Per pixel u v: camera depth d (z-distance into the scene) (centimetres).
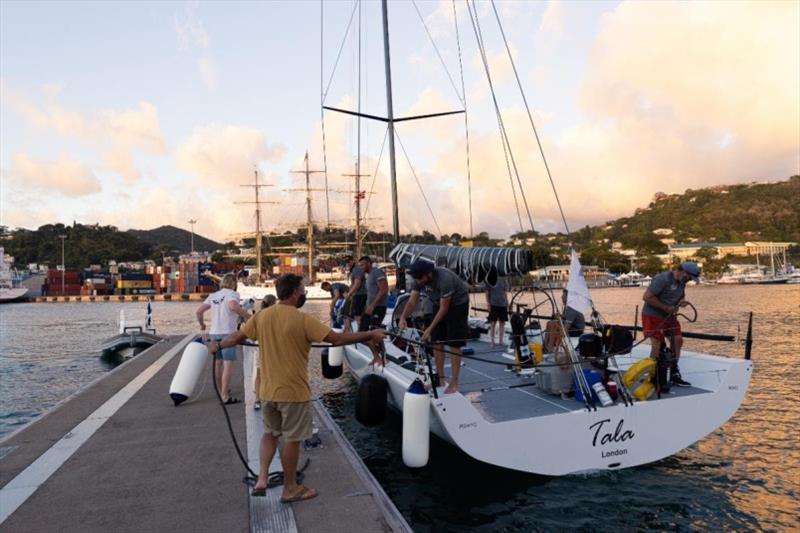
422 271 512
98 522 350
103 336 3206
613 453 528
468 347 867
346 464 461
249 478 417
